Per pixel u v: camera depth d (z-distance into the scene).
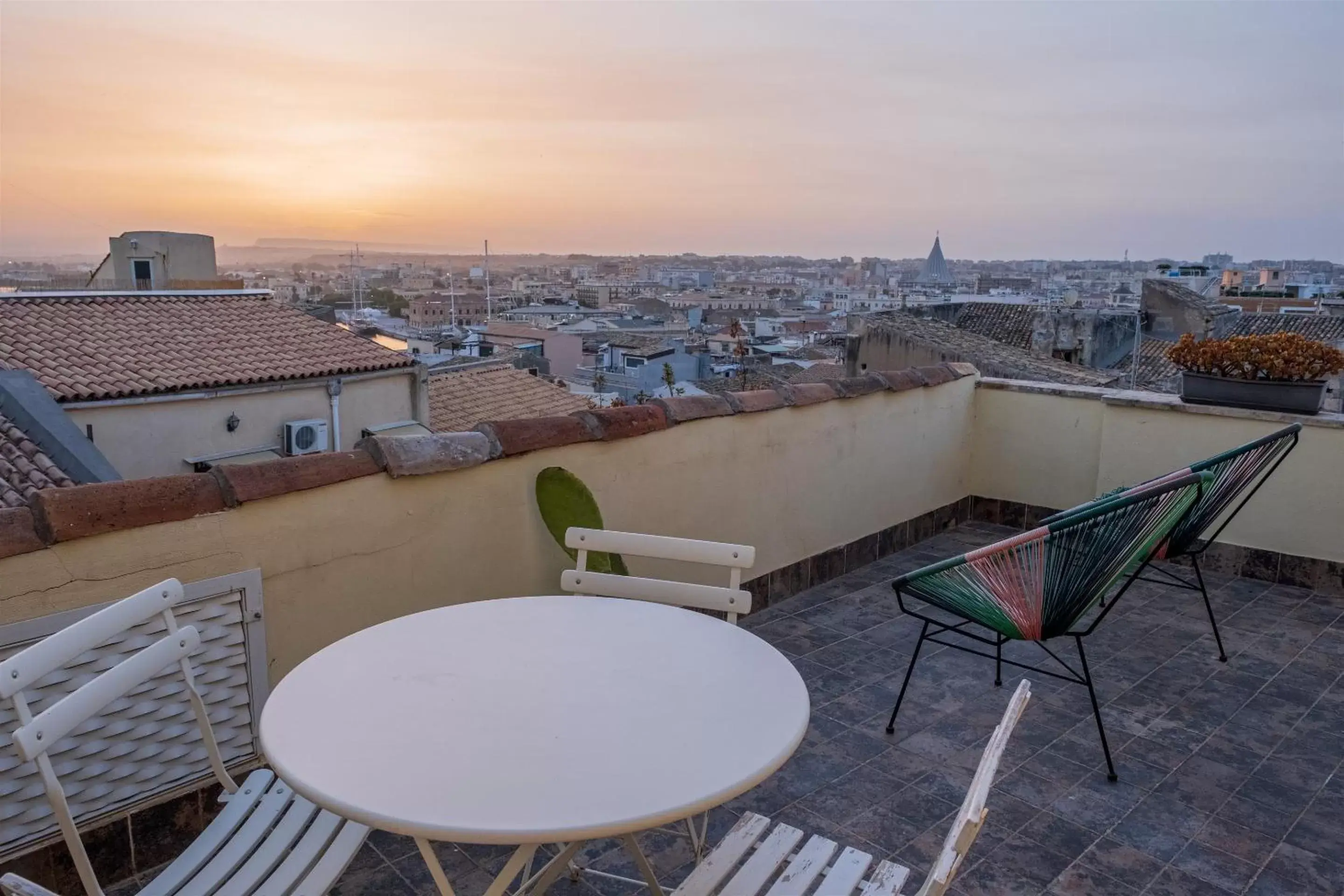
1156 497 2.22
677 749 1.21
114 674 1.34
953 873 0.85
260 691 2.02
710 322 97.44
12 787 1.64
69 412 10.44
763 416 3.51
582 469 2.80
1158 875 1.97
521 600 1.81
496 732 1.25
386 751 1.19
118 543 1.75
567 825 1.02
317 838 1.44
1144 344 23.38
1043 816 2.20
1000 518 4.91
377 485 2.22
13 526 1.62
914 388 4.32
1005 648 3.25
